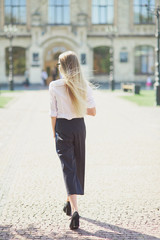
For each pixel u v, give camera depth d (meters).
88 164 7.38
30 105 19.89
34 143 9.70
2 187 5.90
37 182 6.17
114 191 5.70
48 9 41.16
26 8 41.16
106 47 41.53
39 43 39.88
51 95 4.43
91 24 41.56
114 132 11.39
